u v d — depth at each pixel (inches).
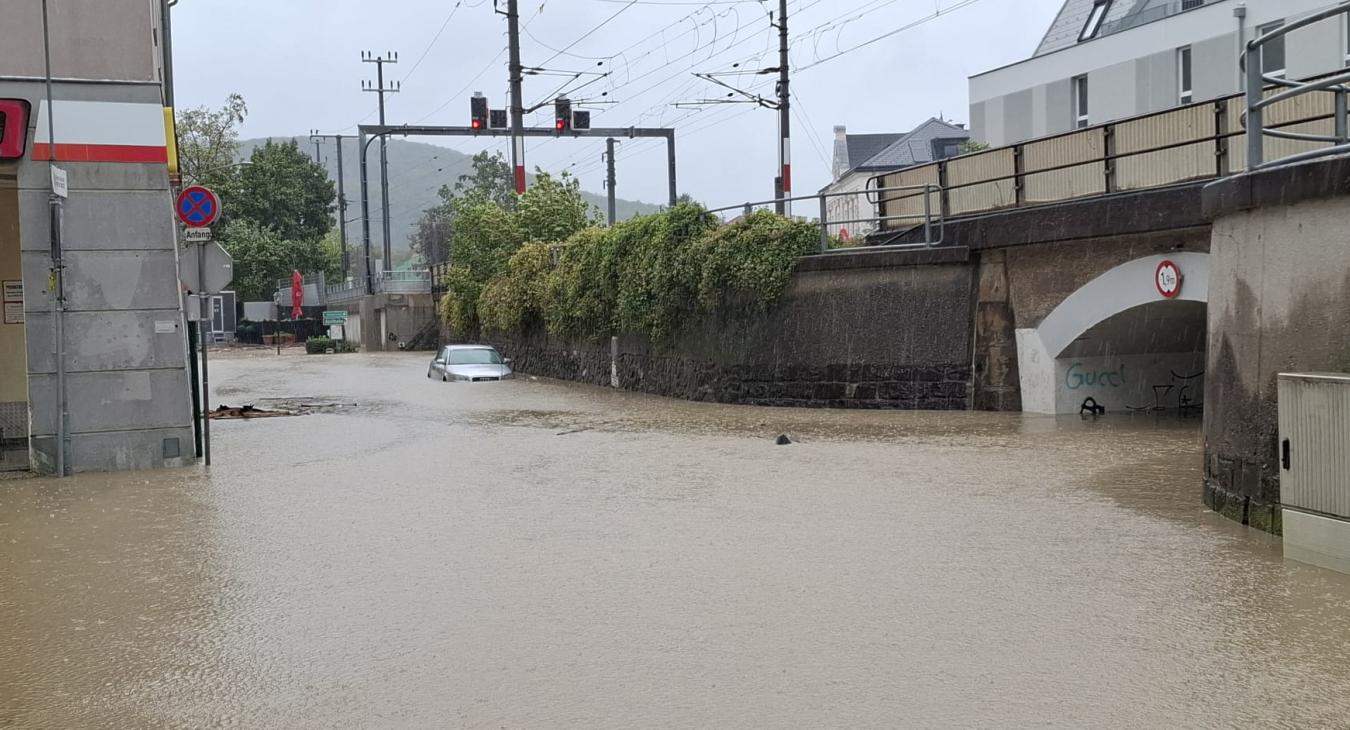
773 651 241.6
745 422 747.4
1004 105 1457.9
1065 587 289.3
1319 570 302.7
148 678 235.1
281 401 1048.2
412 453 612.7
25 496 488.1
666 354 1032.8
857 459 539.2
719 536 361.4
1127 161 684.7
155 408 571.5
